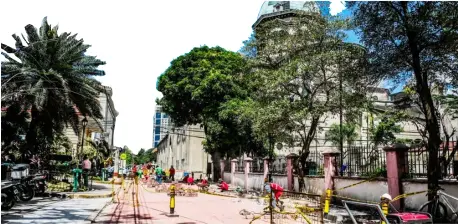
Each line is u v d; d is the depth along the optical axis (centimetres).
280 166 2336
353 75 1376
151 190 2467
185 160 5338
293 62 1830
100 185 2709
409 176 1264
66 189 2033
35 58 1897
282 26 2138
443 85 1330
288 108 1805
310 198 1708
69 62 2014
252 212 1341
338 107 1794
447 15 1081
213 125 3136
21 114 2031
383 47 1231
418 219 707
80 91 2012
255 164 2658
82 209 1301
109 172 4381
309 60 1802
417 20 1107
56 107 1964
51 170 2252
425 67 1215
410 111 2205
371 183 1421
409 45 1164
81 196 1772
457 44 1104
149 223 1078
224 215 1297
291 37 1989
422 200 1167
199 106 3419
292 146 2153
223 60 3331
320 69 1842
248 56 2367
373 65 1267
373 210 1233
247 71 2342
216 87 3089
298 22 1995
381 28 1199
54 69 1934
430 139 1113
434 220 1030
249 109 2300
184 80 3338
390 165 1302
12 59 1867
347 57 1628
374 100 1906
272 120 1817
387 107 2695
